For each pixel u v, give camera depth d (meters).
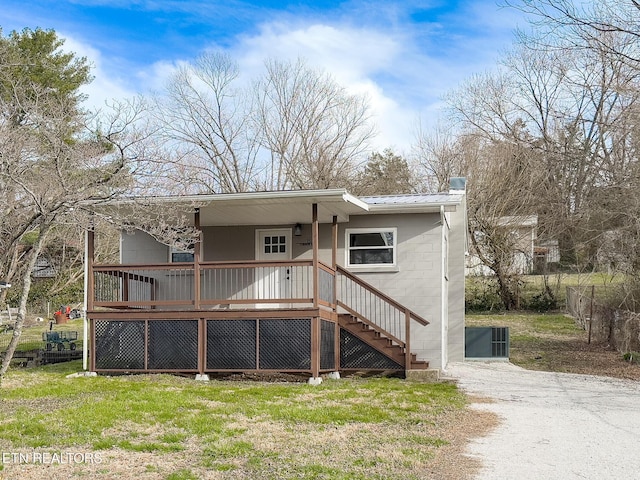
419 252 17.86
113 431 9.88
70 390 13.52
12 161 13.30
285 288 18.47
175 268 15.89
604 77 20.77
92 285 16.28
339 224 18.30
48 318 33.81
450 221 21.31
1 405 11.93
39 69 29.44
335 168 41.34
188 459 8.46
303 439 9.59
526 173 33.56
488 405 12.97
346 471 8.02
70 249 35.81
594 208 24.00
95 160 14.11
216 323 15.66
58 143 13.60
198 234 15.48
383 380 16.16
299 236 18.55
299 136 41.53
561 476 8.00
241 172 41.44
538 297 32.53
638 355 19.58
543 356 21.17
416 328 17.72
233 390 13.80
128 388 13.77
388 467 8.25
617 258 21.56
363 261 18.14
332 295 16.98
